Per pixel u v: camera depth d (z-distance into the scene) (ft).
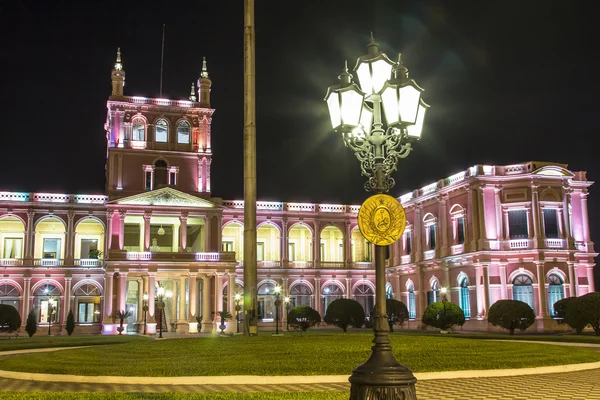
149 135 225.97
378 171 40.14
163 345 80.43
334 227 254.27
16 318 179.42
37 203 221.25
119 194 220.02
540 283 174.91
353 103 40.42
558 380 61.67
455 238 195.83
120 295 202.28
